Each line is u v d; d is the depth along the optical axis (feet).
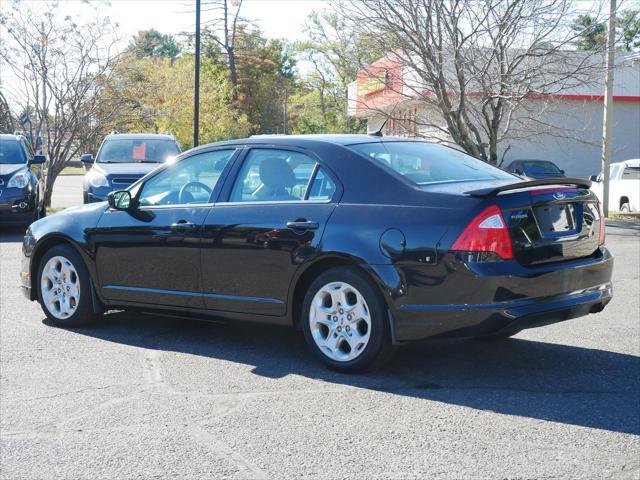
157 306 21.01
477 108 66.39
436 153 19.72
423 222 16.60
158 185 21.36
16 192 49.44
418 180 17.74
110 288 21.84
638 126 106.63
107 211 22.17
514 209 16.48
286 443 13.65
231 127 167.12
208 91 158.40
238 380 17.48
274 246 18.48
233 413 15.26
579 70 60.18
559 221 17.37
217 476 12.32
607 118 69.36
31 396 16.46
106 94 73.41
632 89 104.01
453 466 12.54
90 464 12.89
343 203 17.84
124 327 23.04
